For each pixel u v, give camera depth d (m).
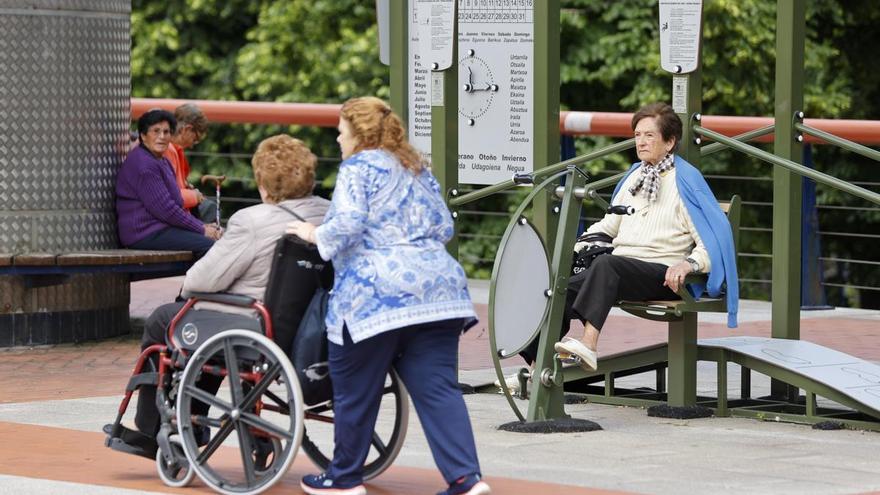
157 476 18.16
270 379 16.78
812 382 21.47
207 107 39.75
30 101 28.78
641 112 22.09
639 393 24.06
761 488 17.30
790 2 23.11
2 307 28.77
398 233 16.39
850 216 55.59
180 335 17.52
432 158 23.92
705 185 21.86
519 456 19.23
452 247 23.83
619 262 21.55
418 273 16.23
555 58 23.95
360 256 16.31
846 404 21.12
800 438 20.59
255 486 16.83
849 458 19.17
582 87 55.44
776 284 23.42
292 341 17.27
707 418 22.23
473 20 24.55
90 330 29.86
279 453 16.91
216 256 17.27
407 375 16.53
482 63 24.55
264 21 57.84
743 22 51.66
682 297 21.47
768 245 55.41
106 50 29.84
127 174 29.94
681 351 22.42
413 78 25.50
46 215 29.03
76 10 29.17
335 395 16.69
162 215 29.86
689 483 17.56
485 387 24.42
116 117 30.25
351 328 16.19
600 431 21.08
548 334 21.16
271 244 17.30
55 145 29.08
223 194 60.75
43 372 26.36
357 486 16.83
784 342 22.94
